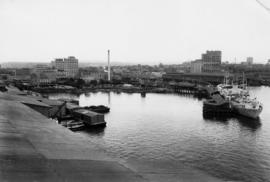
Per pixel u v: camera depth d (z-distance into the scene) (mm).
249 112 107375
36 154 16344
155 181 13578
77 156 17078
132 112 120812
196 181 14570
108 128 87438
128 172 14586
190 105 146750
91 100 171250
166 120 101812
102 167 15133
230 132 83750
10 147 17141
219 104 117812
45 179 12398
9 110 34031
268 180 47938
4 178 11906
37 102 59562
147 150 64375
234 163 56344
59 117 90938
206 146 68188
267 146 68688
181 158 59031
